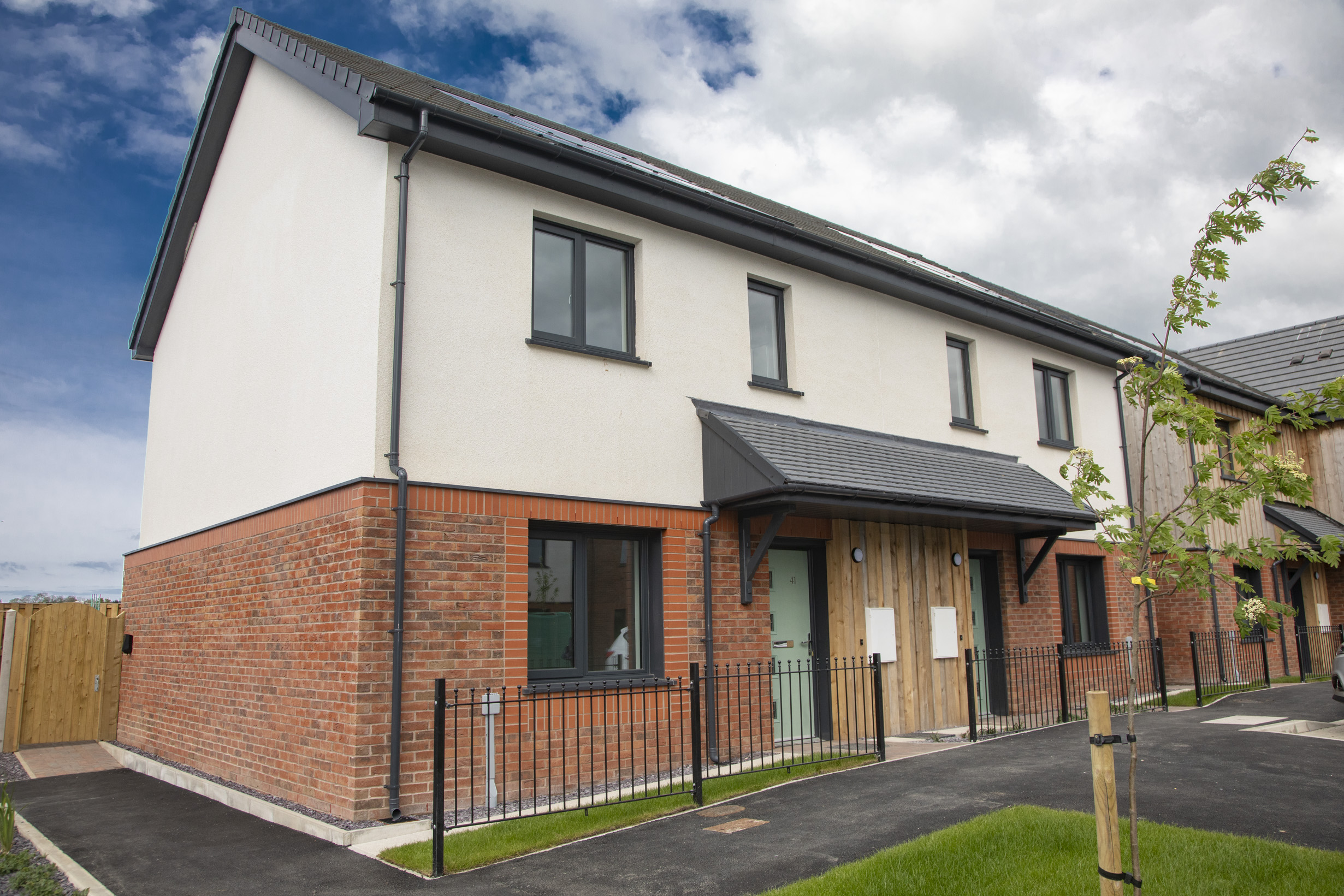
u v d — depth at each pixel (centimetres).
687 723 830
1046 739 909
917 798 651
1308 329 2156
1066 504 1130
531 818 629
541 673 766
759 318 1015
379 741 645
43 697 1182
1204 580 388
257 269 926
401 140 722
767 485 809
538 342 789
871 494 860
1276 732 905
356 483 677
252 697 806
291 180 870
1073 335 1368
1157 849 487
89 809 779
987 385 1262
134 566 1229
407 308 711
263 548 820
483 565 720
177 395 1145
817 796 677
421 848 567
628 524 820
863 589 1000
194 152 1091
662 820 632
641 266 888
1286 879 433
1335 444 1930
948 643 1084
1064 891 426
